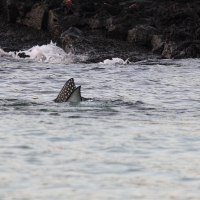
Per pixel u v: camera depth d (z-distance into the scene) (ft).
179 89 237.25
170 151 143.43
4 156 137.49
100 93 226.38
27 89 232.73
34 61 321.73
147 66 303.68
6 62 311.06
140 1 376.89
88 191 115.65
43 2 360.28
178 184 120.26
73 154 139.44
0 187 117.60
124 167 130.41
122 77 266.77
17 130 161.68
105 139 153.38
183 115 187.21
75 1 365.61
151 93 227.61
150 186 118.83
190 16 359.05
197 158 137.90
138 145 148.25
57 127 165.68
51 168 129.29
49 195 113.29
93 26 354.54
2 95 218.38
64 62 324.19
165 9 366.02
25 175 124.67
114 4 369.91
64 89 203.10
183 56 331.77
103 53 333.21
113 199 111.65
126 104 202.90
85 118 178.40
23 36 352.90
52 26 352.28
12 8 361.30
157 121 176.55
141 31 345.72
